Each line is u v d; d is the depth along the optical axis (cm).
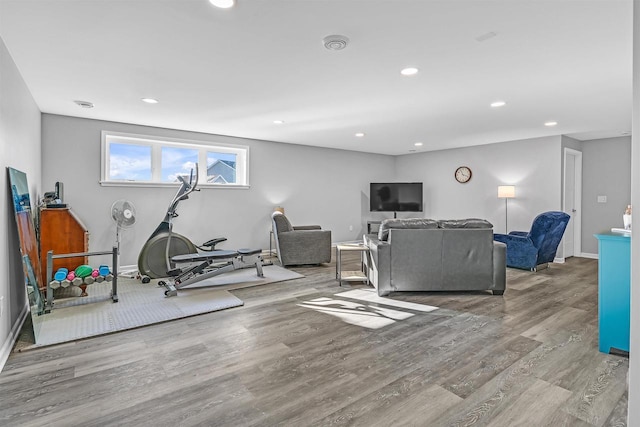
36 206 382
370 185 797
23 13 206
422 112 437
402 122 494
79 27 224
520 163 639
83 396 187
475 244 380
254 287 417
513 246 516
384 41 244
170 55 267
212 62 280
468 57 270
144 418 169
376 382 202
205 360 229
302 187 697
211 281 445
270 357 233
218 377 207
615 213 614
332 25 222
